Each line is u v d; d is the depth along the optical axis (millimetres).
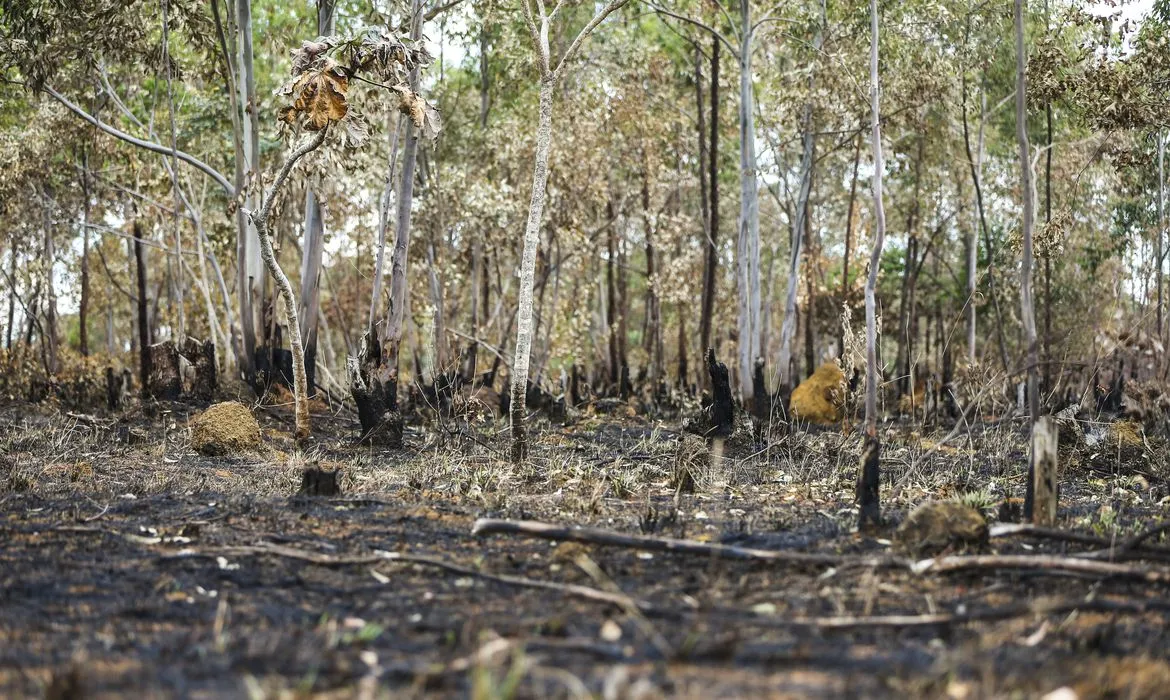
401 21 14758
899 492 8367
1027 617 4270
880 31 19297
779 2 20578
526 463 9453
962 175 24812
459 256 24703
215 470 9273
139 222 24609
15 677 3443
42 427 12500
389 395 13555
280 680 3420
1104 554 5262
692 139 28016
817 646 3846
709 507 7559
